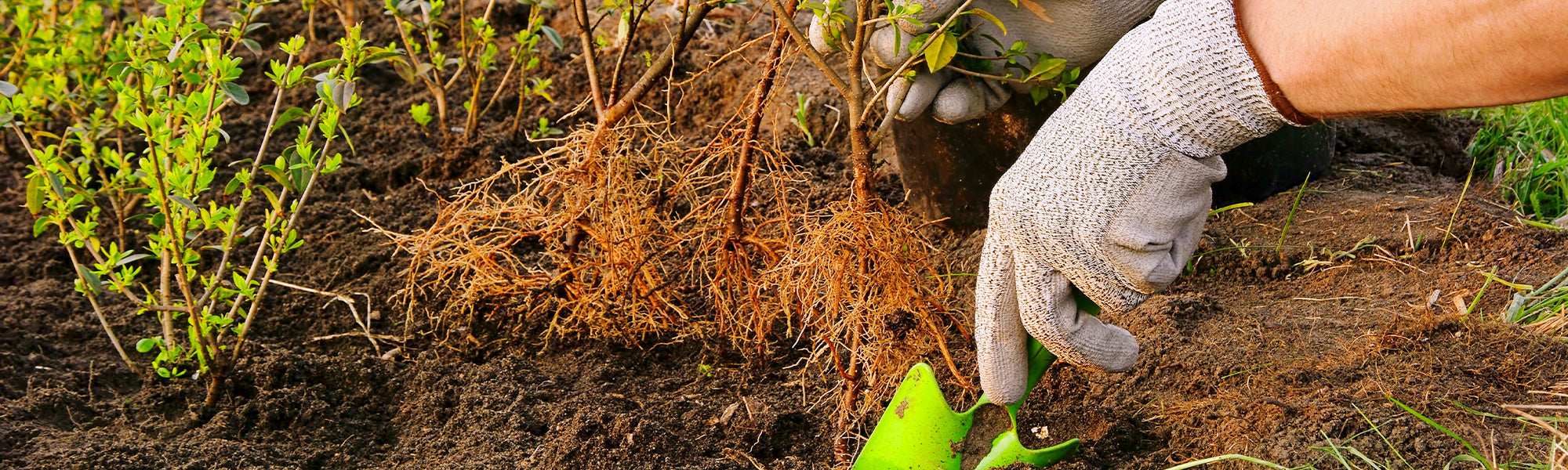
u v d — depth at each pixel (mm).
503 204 2387
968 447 1919
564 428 2135
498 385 2322
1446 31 1230
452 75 3861
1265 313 2371
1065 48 2037
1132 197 1560
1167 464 1942
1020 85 2082
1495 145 3107
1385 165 3051
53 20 3354
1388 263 2496
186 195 2084
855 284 2025
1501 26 1182
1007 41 2035
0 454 2029
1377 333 2215
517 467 2049
